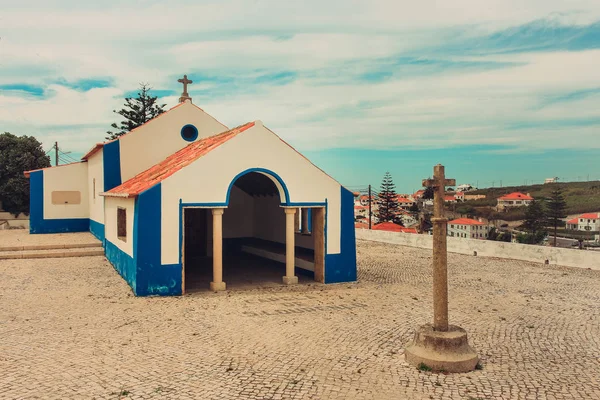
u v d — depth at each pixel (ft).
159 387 19.27
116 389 19.03
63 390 18.88
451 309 34.04
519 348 25.02
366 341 25.86
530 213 264.11
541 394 18.90
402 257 64.34
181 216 38.09
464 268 53.83
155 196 37.22
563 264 55.42
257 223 65.36
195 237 61.93
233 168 40.16
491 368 21.91
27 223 98.32
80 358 22.67
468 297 38.24
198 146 50.26
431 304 35.47
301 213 54.80
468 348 22.30
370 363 22.36
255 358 22.89
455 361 21.25
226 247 64.49
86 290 38.40
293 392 18.92
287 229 43.19
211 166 39.27
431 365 21.40
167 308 33.06
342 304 35.22
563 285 43.50
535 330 28.53
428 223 248.73
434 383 19.98
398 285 43.45
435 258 22.89
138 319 30.01
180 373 20.84
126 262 41.78
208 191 39.14
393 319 30.83
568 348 25.05
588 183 408.67
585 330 28.58
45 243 59.93
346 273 44.80
